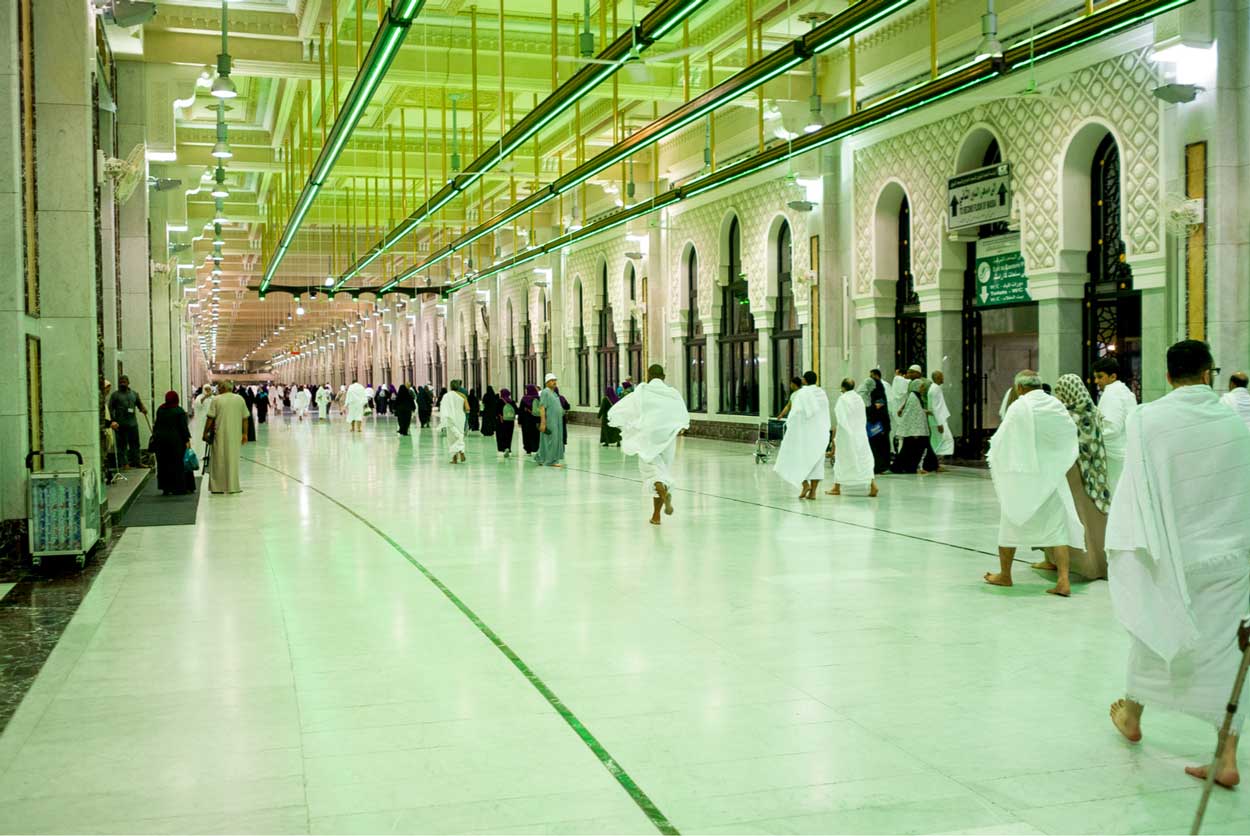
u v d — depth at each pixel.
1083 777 3.78
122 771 3.90
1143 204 12.47
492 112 22.92
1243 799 3.57
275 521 11.21
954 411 16.66
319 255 41.72
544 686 4.97
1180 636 3.68
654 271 27.14
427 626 6.23
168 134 17.25
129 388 17.44
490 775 3.83
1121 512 3.79
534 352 37.97
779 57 11.13
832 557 8.52
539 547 9.20
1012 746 4.11
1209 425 3.70
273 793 3.68
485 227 25.09
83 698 4.83
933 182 16.48
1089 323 14.09
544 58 17.95
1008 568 7.26
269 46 16.75
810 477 12.44
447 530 10.34
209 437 14.12
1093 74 13.23
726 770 3.87
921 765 3.91
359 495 13.75
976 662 5.35
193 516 11.70
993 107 15.07
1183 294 11.74
